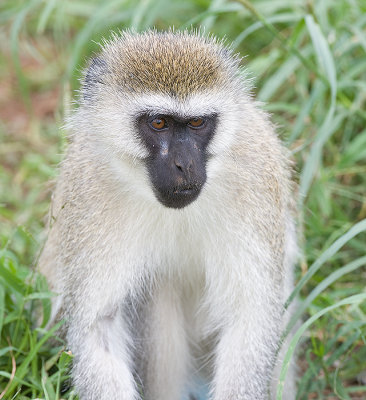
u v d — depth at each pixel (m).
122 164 9.58
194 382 11.36
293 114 15.01
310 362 10.85
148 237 10.02
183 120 9.26
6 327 10.87
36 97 18.20
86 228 9.77
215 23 16.33
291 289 11.27
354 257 13.23
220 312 10.20
